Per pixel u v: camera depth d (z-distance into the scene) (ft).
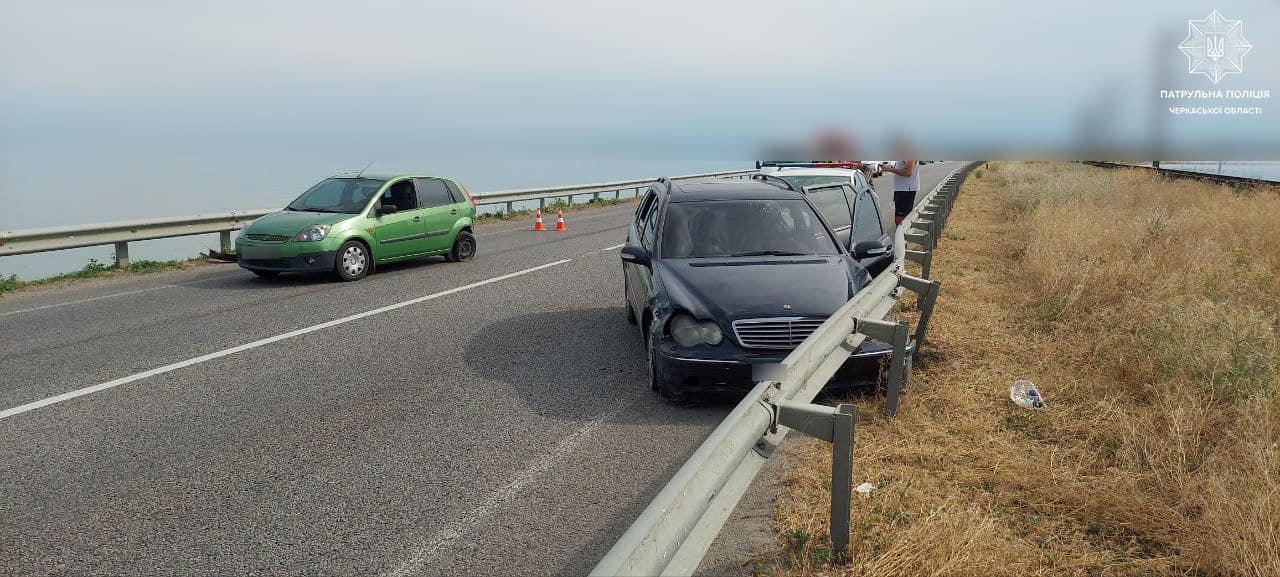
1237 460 13.55
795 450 15.57
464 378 21.30
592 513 13.28
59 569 11.44
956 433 16.24
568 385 20.67
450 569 11.46
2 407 18.89
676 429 17.33
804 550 11.49
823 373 13.92
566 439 16.72
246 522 12.94
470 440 16.67
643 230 25.45
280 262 36.78
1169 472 13.30
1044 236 39.01
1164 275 27.99
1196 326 19.20
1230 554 10.64
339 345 25.04
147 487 14.29
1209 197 56.85
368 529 12.71
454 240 44.14
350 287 36.19
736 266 20.57
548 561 11.71
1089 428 16.02
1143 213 46.62
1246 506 11.43
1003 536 11.81
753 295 18.69
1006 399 18.21
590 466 15.26
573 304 31.76
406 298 33.22
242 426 17.53
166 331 27.22
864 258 22.15
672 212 23.06
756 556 11.58
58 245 40.09
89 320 29.40
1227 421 15.39
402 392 20.07
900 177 47.26
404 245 40.83
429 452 16.01
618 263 43.52
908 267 36.96
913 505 12.84
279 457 15.71
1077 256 33.14
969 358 21.54
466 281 37.68
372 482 14.53
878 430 16.43
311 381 21.06
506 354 23.88
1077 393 18.22
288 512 13.30
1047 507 12.78
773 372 17.48
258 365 22.67
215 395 19.83
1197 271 27.58
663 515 7.14
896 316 23.21
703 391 18.12
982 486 13.69
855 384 18.29
